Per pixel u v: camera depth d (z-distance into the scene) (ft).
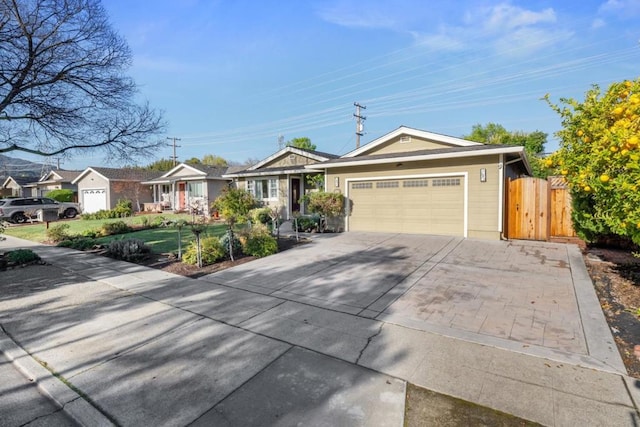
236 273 23.12
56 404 9.59
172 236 41.86
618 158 14.49
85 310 16.44
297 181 61.57
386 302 16.74
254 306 16.61
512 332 13.07
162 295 18.61
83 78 29.32
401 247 30.01
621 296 16.89
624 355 11.25
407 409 8.69
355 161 38.91
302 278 21.40
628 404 8.73
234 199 53.78
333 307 16.24
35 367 11.22
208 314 15.64
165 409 8.94
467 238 33.40
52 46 27.09
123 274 23.44
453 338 12.66
